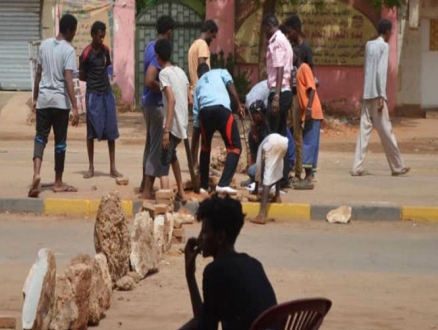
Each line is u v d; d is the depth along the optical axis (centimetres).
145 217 1989
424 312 1758
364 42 5759
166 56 2575
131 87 5900
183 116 2608
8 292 1850
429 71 5969
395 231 2544
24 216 2655
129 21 5862
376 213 2666
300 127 2966
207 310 1111
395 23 5791
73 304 1538
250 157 3083
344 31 5772
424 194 2925
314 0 5750
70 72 2739
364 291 1903
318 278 2000
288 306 1050
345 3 5750
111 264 1844
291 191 2917
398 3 5275
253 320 1086
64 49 2730
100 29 3031
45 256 1466
